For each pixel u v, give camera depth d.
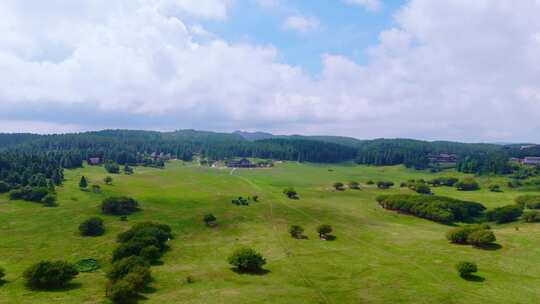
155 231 91.62
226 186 197.62
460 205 137.62
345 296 61.28
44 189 133.75
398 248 94.56
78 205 129.00
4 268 71.12
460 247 94.38
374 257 86.25
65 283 63.53
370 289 64.81
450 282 69.44
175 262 79.31
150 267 74.19
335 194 183.00
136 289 59.66
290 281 68.38
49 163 185.62
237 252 75.56
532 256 84.69
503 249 90.38
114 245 89.31
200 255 85.69
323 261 82.19
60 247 87.12
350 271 75.19
